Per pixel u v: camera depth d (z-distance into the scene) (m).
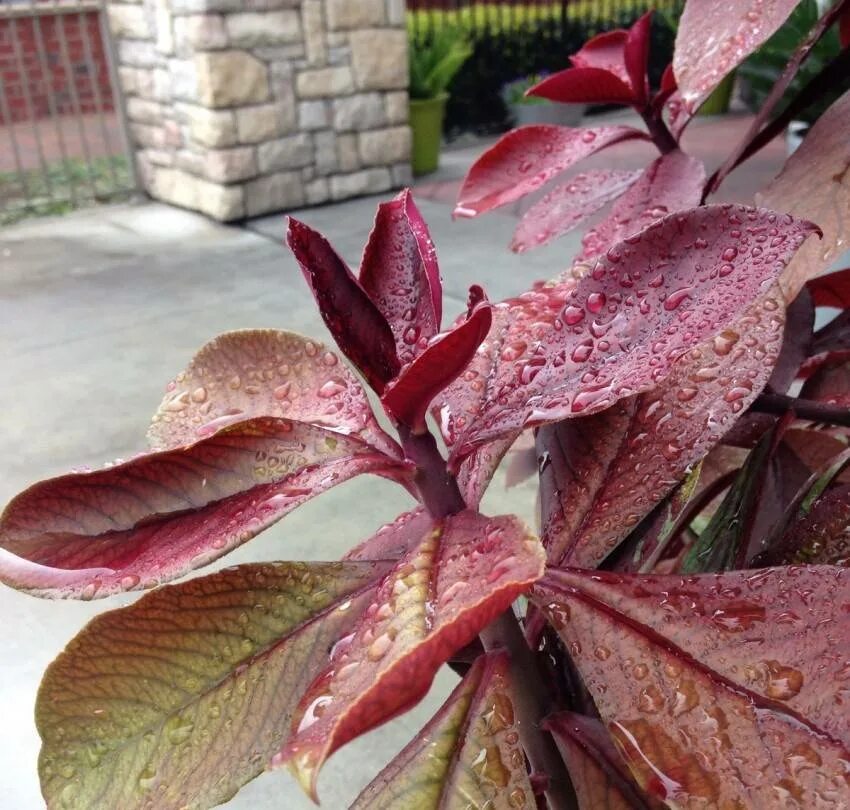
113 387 1.79
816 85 0.32
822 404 0.34
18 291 2.34
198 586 0.24
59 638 1.14
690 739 0.22
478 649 0.30
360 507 1.38
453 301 2.10
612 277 0.24
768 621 0.23
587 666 0.23
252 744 0.23
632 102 0.39
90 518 0.23
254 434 0.24
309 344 0.29
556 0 3.72
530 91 0.39
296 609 0.24
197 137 2.79
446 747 0.24
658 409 0.28
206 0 2.56
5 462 1.54
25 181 3.27
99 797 0.23
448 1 3.58
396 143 3.06
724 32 0.26
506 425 0.24
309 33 2.77
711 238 0.23
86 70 4.31
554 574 0.25
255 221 2.84
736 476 0.39
